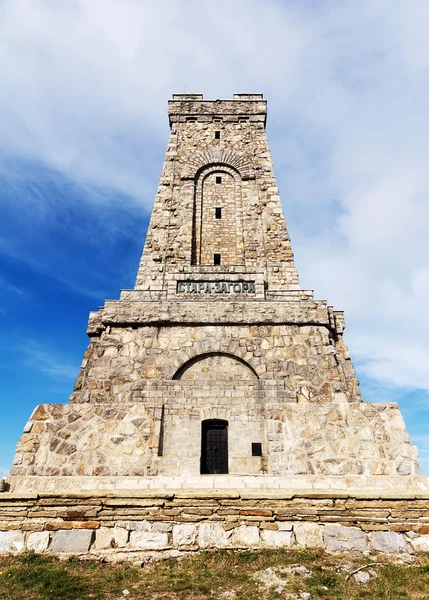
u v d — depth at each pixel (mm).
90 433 11875
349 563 8180
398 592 7086
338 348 19312
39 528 8938
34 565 8102
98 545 8719
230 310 18672
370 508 9125
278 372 17391
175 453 14227
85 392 16719
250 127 29328
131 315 18500
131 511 9047
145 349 17859
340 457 11133
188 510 9047
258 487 9945
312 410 11836
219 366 17781
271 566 7977
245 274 21203
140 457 11703
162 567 8180
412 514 9055
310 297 20844
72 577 7660
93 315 19797
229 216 26031
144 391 16156
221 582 7465
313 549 8625
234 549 8641
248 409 15133
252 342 18125
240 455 14320
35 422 11859
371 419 11586
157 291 20750
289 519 8992
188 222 25234
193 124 29484
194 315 18516
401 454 11047
